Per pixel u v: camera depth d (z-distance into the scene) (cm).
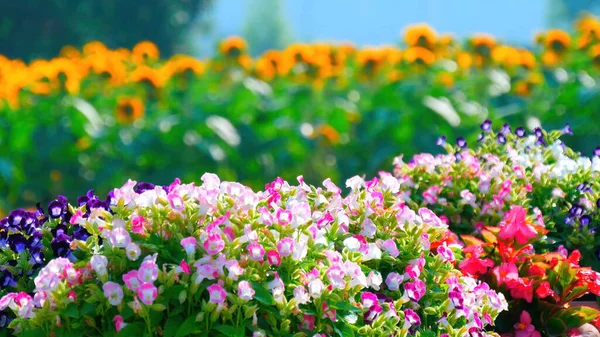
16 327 382
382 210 420
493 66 1087
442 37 1181
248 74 1085
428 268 418
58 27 3400
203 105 975
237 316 347
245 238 362
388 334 373
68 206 425
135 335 350
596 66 1038
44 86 970
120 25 3566
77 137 950
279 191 419
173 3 3694
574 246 554
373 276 382
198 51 4069
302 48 1047
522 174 570
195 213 370
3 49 3362
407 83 992
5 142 956
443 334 399
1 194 964
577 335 463
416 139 943
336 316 368
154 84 984
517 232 468
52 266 362
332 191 433
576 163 587
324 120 994
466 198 550
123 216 374
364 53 1062
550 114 957
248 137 962
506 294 473
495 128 978
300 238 368
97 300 354
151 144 939
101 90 1050
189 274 354
